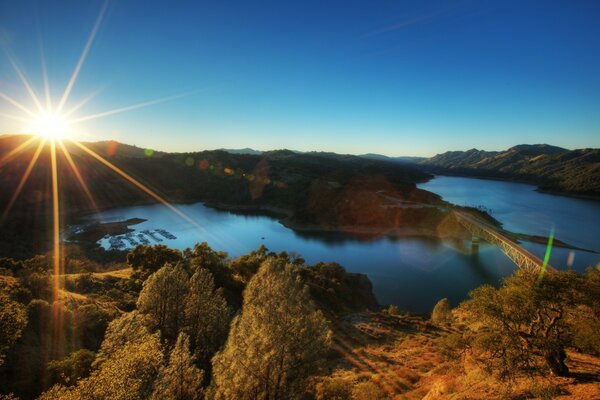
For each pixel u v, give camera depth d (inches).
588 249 5118.1
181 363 751.7
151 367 699.4
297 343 706.8
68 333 1104.2
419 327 2171.5
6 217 6190.9
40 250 4335.6
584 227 6825.8
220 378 683.4
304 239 5925.2
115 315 1368.1
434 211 6791.3
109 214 7736.2
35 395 828.6
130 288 1950.1
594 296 871.7
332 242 5708.7
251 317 763.4
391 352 1660.9
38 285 1358.3
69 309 1209.4
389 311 2733.8
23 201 6998.0
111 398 548.7
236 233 6348.4
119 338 881.5
